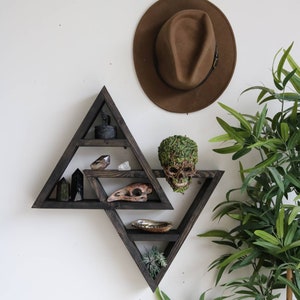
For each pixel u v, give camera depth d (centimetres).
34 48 111
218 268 112
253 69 118
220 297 110
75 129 113
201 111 117
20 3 111
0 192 112
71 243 114
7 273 112
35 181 112
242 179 111
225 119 117
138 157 104
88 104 113
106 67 113
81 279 114
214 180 109
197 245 118
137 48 113
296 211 93
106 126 105
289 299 105
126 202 105
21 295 113
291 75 93
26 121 112
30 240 113
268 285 111
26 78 111
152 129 115
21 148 112
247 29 118
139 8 113
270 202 107
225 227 118
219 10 116
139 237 106
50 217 113
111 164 114
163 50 104
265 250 101
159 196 104
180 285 118
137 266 110
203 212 118
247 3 117
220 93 116
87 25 112
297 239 98
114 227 108
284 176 95
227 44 116
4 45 111
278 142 94
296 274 95
